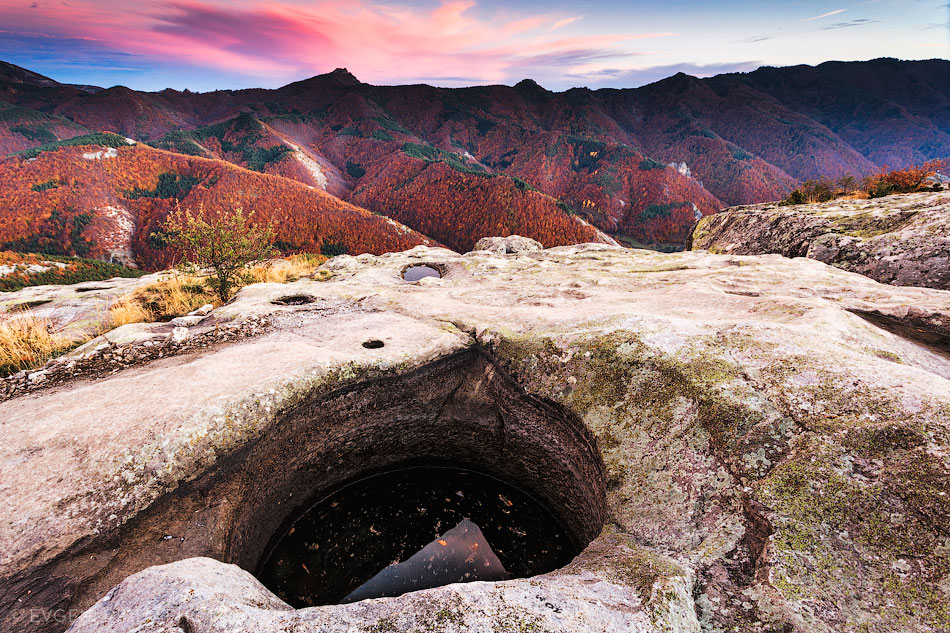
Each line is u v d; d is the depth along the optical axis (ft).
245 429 14.56
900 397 10.68
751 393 12.63
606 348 16.99
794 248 41.68
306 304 29.12
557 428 17.52
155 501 12.44
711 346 15.21
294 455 16.90
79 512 11.39
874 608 7.82
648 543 11.00
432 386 20.68
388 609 7.77
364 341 21.59
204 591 8.14
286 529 17.13
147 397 15.51
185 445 13.34
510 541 17.67
